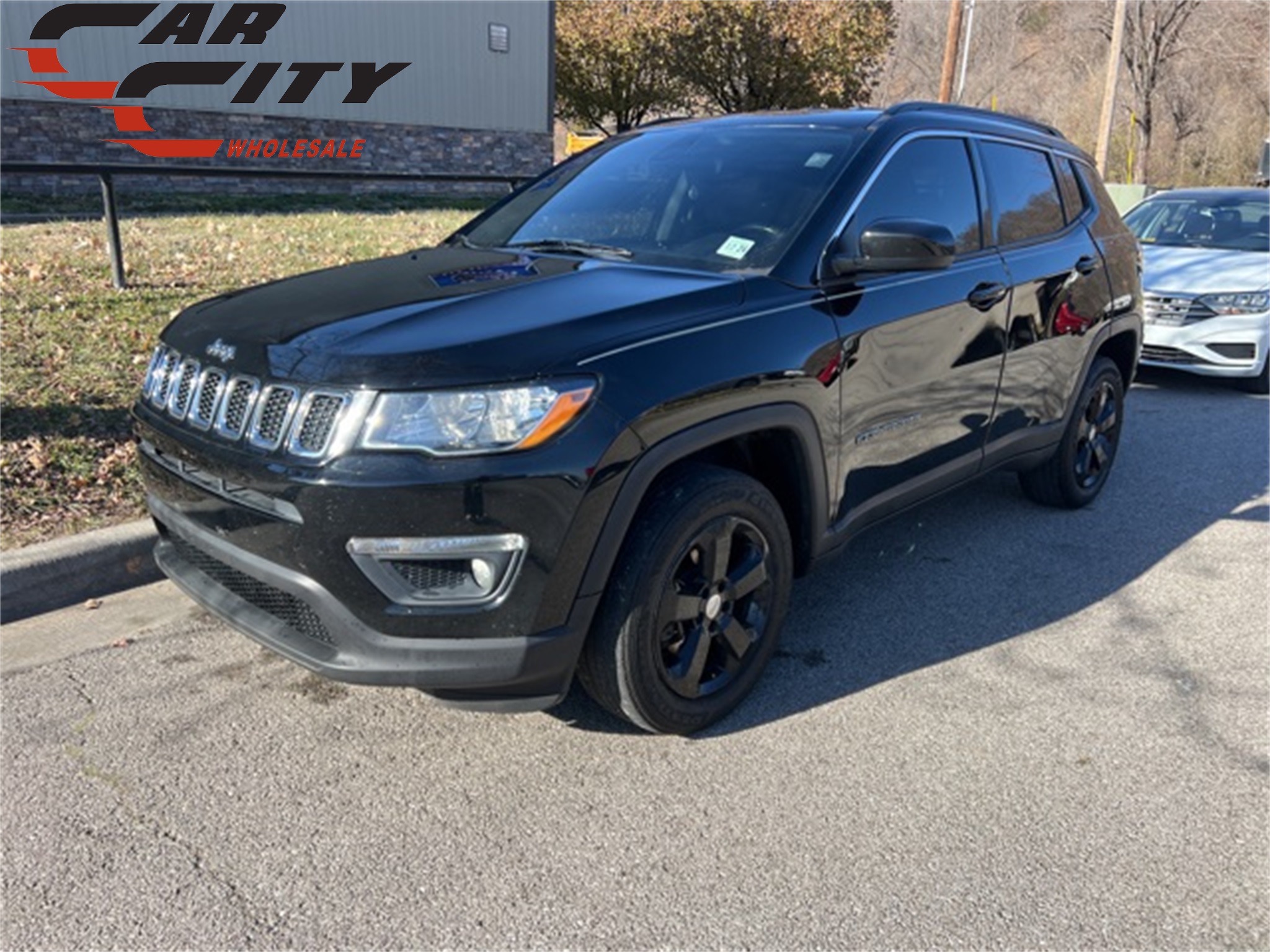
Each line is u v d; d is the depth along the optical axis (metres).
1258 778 3.07
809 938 2.40
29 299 6.99
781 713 3.37
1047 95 47.31
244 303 3.24
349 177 8.23
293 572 2.69
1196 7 34.84
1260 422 7.44
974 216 4.24
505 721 3.29
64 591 4.01
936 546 4.85
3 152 15.12
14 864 2.59
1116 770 3.09
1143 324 5.51
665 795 2.93
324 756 3.08
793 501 3.43
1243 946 2.40
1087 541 4.95
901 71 53.12
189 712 3.30
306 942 2.36
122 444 5.03
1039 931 2.44
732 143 4.04
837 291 3.43
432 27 20.12
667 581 2.95
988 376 4.20
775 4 26.56
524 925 2.43
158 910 2.45
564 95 28.30
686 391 2.86
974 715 3.38
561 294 3.07
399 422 2.56
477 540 2.60
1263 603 4.30
